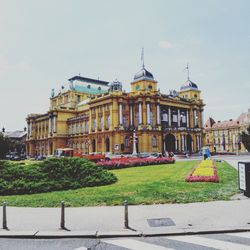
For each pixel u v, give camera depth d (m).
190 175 23.39
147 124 79.50
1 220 11.55
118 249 8.38
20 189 18.11
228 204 13.68
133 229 10.06
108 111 82.44
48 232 9.86
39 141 123.31
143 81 84.94
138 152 78.75
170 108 91.12
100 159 48.69
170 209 12.87
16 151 131.88
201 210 12.58
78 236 9.58
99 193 17.20
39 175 20.30
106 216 11.88
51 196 16.62
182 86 105.94
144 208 13.18
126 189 18.27
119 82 82.25
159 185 19.45
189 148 94.75
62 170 21.36
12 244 8.98
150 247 8.46
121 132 78.50
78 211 12.86
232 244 8.56
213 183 20.05
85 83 117.62
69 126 107.81
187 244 8.66
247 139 68.56
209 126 146.50
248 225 10.27
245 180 15.66
